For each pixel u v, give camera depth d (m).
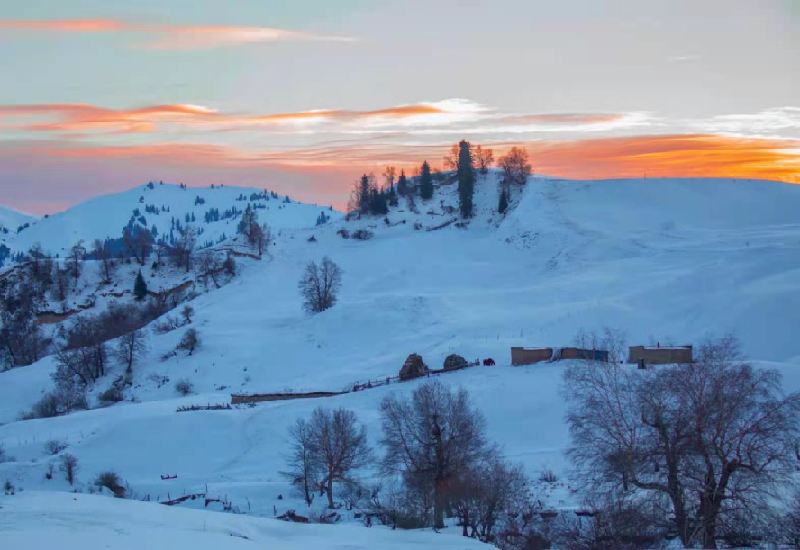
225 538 31.91
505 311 126.50
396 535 38.38
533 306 128.62
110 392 118.19
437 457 52.53
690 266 136.88
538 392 75.88
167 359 130.38
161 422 84.50
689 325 106.94
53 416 105.06
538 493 52.31
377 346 119.31
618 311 113.69
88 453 78.81
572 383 68.69
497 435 69.44
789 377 66.62
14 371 136.25
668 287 121.00
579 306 119.94
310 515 55.78
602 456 42.56
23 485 68.31
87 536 29.64
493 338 110.00
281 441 77.81
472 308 130.50
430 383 81.44
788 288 111.50
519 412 73.00
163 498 64.38
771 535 39.19
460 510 50.06
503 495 48.03
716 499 39.31
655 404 42.00
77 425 89.88
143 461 76.44
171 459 76.94
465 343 106.94
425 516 51.28
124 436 81.69
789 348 97.19
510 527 44.97
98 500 38.41
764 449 40.16
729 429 40.12
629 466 41.00
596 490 45.81
